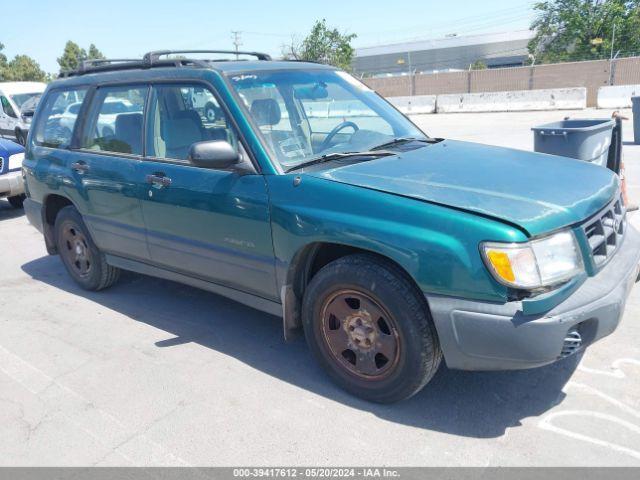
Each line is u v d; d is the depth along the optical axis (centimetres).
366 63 7075
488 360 264
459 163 333
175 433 296
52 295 508
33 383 354
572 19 4194
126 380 351
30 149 525
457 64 6656
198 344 396
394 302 279
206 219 361
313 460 270
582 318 254
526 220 253
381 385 302
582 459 260
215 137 358
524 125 1644
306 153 349
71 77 496
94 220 459
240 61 399
